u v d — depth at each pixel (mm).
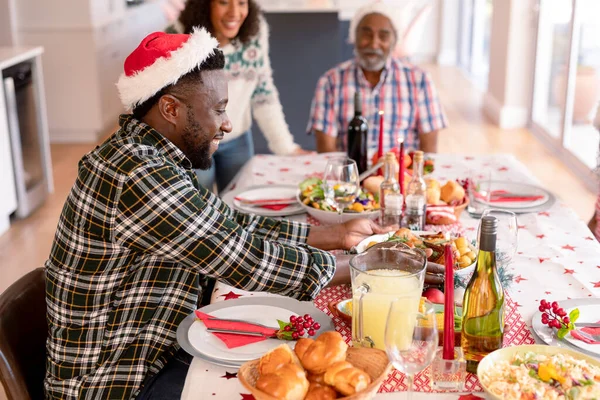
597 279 1615
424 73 3018
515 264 1696
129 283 1474
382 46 2922
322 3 5066
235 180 2486
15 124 3996
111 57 5953
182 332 1377
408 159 2211
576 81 4918
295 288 1453
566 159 5102
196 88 1462
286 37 4949
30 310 1576
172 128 1488
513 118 6129
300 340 1121
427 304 1064
